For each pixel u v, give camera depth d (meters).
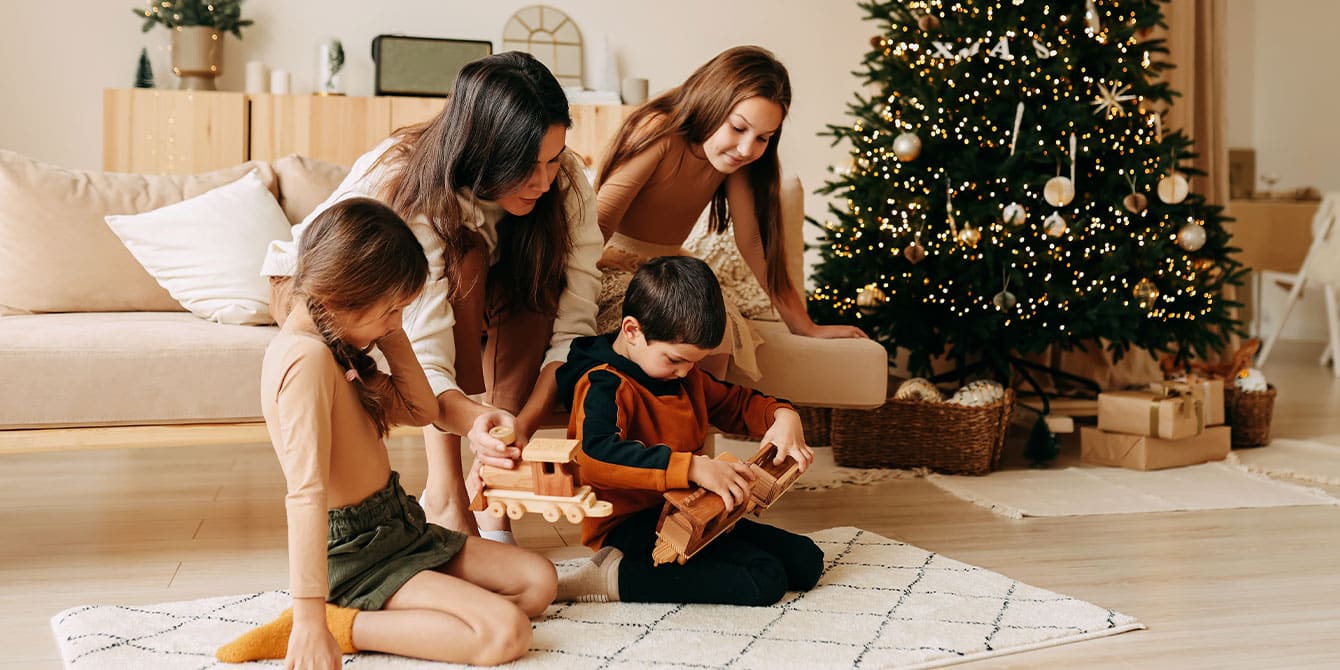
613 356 1.78
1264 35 6.84
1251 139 6.89
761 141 2.04
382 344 1.55
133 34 4.54
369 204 1.41
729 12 5.11
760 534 1.82
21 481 2.67
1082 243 3.08
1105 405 2.96
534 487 1.55
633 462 1.64
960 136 3.07
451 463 1.88
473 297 1.85
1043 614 1.67
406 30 4.78
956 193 3.06
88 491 2.58
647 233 2.23
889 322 3.06
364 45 4.75
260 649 1.43
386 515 1.51
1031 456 2.96
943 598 1.74
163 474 2.78
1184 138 3.26
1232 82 6.88
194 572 1.93
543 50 4.90
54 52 4.47
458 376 1.88
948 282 3.04
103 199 2.48
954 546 2.13
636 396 1.75
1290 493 2.63
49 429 1.93
